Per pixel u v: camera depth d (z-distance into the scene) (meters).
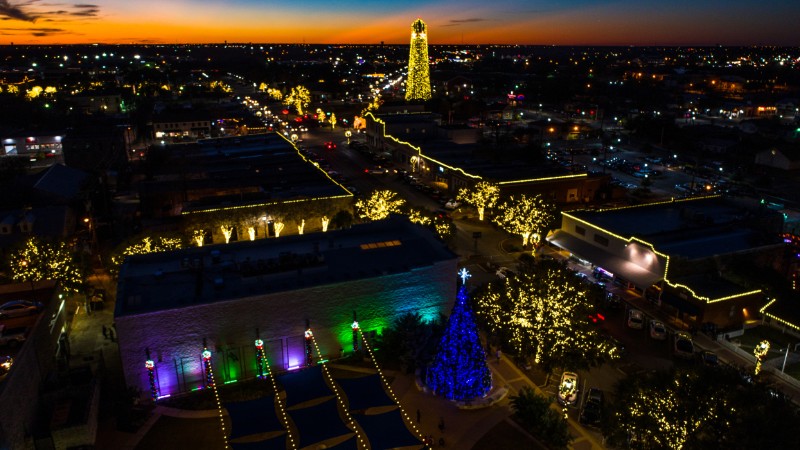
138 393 41.50
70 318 54.34
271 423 33.69
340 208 78.38
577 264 69.56
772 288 56.75
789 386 44.97
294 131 178.25
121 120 163.50
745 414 27.94
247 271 46.56
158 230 69.38
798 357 49.84
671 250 58.47
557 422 37.72
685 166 127.50
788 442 26.11
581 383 45.19
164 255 51.34
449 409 41.44
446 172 105.38
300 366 46.66
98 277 66.00
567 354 44.28
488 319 50.66
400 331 47.22
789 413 27.58
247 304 43.56
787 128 165.00
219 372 44.12
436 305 50.72
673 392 31.72
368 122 154.38
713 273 58.06
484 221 87.56
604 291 59.38
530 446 37.59
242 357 44.59
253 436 32.44
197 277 47.19
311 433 32.56
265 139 132.38
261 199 78.50
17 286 53.12
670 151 149.38
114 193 105.38
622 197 101.88
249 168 101.56
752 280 55.78
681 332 53.22
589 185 98.75
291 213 75.62
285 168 101.12
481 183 87.06
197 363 43.34
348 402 36.09
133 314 40.50
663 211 72.94
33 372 37.31
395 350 46.59
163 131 165.75
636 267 60.75
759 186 114.81
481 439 38.28
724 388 30.62
